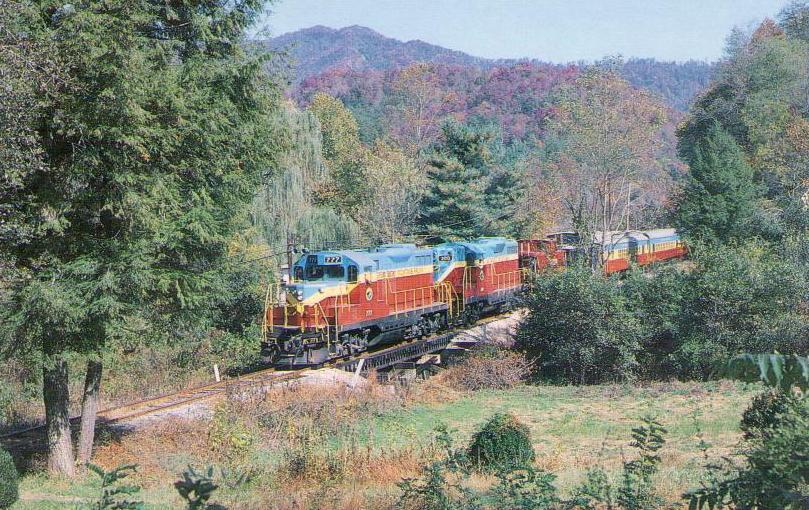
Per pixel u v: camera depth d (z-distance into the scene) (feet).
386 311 114.62
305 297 102.83
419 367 123.54
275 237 151.53
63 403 62.90
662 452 69.82
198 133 60.18
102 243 59.26
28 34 54.39
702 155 201.36
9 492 49.88
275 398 84.02
